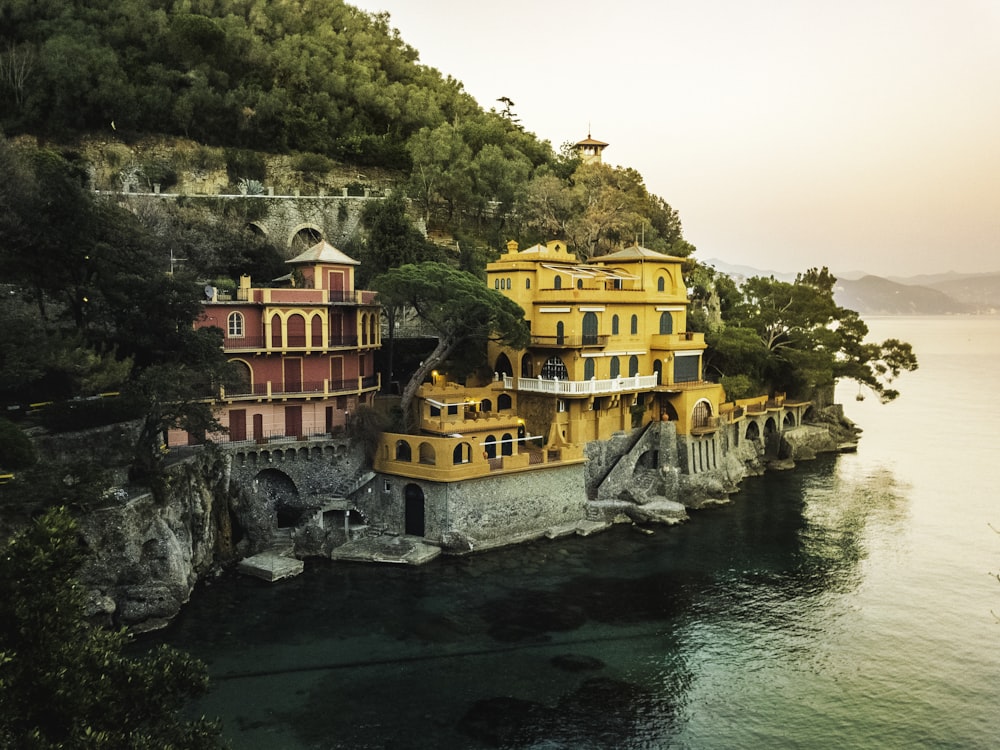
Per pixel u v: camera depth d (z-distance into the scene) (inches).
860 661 1670.8
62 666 837.2
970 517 2709.2
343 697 1459.2
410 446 2279.8
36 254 1940.2
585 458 2549.2
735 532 2509.8
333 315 2423.7
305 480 2285.9
